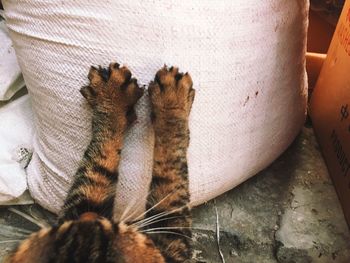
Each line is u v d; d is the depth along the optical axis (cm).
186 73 33
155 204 34
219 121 37
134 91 33
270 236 41
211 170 39
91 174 34
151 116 34
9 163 40
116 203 37
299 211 43
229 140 38
